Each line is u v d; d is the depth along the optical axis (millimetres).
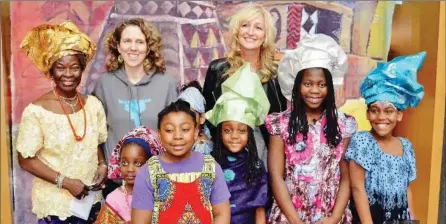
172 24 2066
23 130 1866
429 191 2176
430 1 2086
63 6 2033
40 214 1952
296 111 1929
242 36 2055
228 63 2078
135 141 1894
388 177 1951
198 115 1982
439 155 2160
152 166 1713
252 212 1931
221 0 2064
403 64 1907
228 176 1883
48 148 1883
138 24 2018
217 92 2092
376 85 1912
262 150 2035
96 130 1970
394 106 1906
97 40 2055
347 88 2146
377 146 1958
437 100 2131
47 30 1856
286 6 2088
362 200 1962
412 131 2160
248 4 2074
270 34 2062
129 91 2059
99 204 2049
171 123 1670
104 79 2062
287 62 1952
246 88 1839
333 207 1968
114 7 2047
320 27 2111
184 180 1700
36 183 1957
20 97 2047
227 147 1855
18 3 2010
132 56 2033
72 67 1860
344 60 1937
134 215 1723
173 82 2086
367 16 2117
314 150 1938
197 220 1707
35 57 1887
